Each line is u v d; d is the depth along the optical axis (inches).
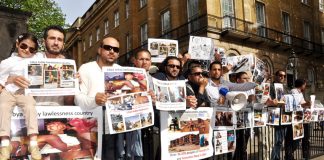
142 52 183.3
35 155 123.6
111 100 141.3
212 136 190.9
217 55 272.8
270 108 236.7
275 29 899.4
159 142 172.1
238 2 802.2
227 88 202.5
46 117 133.5
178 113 174.2
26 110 126.8
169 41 242.8
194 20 765.9
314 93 992.2
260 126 227.3
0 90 128.4
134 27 1071.6
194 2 791.7
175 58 175.0
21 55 139.5
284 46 874.8
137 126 145.1
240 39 775.7
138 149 158.2
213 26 735.7
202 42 265.3
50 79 132.3
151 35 951.0
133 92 146.9
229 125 202.7
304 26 1034.1
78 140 138.9
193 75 189.6
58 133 135.0
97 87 145.0
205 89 190.2
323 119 293.0
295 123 258.8
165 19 912.3
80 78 147.8
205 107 187.0
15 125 127.3
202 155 181.9
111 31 1294.3
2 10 355.9
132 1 1088.8
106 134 154.5
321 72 1055.0
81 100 136.8
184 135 175.0
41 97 138.9
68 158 135.8
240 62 253.0
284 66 888.3
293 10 989.8
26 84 125.9
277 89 241.3
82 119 140.9
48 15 950.4
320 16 1106.7
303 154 277.3
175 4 852.6
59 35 146.9
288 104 248.2
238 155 223.8
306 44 993.5
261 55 825.5
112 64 153.6
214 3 753.0
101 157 148.6
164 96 157.1
